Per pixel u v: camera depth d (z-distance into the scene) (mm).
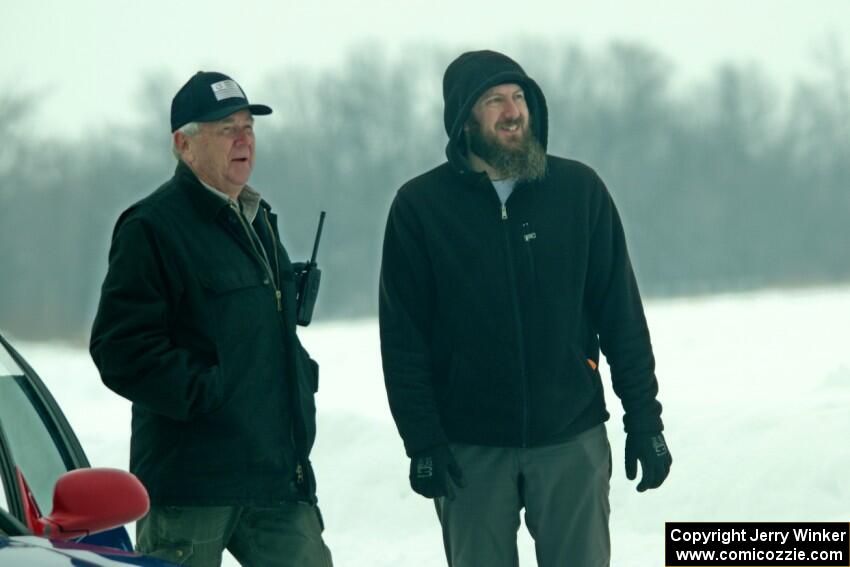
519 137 11812
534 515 12125
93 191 154125
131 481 7691
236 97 10438
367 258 157500
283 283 10633
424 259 12000
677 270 162000
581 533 12117
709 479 17688
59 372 44000
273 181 160375
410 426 11898
